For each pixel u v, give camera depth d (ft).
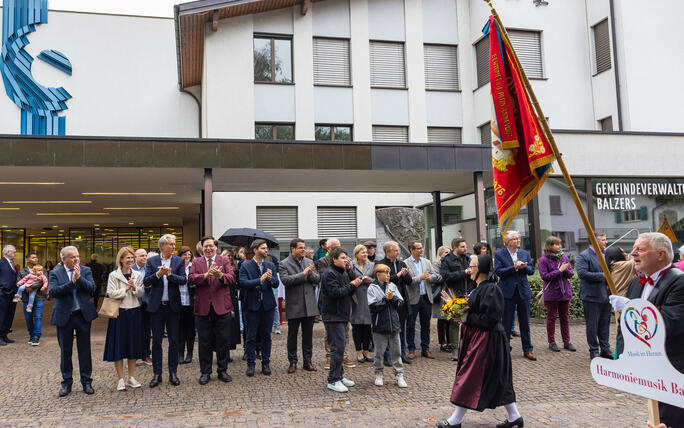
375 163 40.88
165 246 23.53
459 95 68.08
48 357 29.96
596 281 26.35
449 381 22.98
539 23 65.72
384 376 24.17
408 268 27.14
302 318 25.44
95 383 23.53
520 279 27.37
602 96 63.82
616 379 11.09
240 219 61.77
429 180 47.88
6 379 24.50
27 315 34.27
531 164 14.99
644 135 49.47
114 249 89.66
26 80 66.23
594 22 65.10
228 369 26.20
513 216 15.74
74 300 21.80
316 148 39.78
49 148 35.17
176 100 69.92
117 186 45.70
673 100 60.90
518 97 15.46
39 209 62.03
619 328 12.26
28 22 67.15
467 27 69.00
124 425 17.38
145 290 23.29
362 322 25.86
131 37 69.82
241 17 61.72
